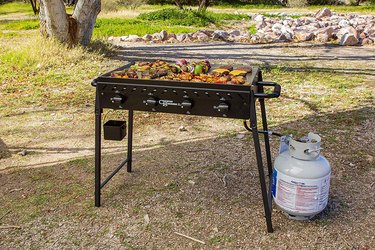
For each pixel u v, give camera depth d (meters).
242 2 37.38
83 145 4.73
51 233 3.03
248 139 4.78
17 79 7.88
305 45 12.80
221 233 2.99
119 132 3.35
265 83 3.22
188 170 4.00
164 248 2.84
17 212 3.31
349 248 2.79
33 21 21.39
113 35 15.26
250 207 3.33
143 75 3.10
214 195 3.52
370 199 3.41
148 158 4.30
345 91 6.86
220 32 14.71
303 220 3.11
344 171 3.92
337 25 16.08
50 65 8.86
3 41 13.70
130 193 3.58
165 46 13.00
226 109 2.85
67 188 3.69
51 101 6.52
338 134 4.88
